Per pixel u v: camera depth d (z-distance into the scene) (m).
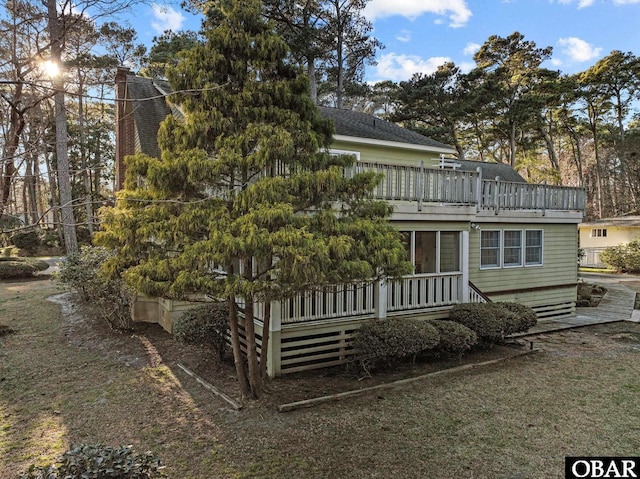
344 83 27.05
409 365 7.94
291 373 7.54
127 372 7.52
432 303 9.35
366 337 7.30
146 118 12.11
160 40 25.00
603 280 21.08
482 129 34.44
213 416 5.74
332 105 32.31
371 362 7.48
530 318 9.11
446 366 7.87
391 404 6.15
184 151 5.22
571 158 46.66
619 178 43.47
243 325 8.30
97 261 10.24
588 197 45.50
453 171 9.71
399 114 30.12
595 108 38.50
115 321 10.72
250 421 5.57
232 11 5.61
